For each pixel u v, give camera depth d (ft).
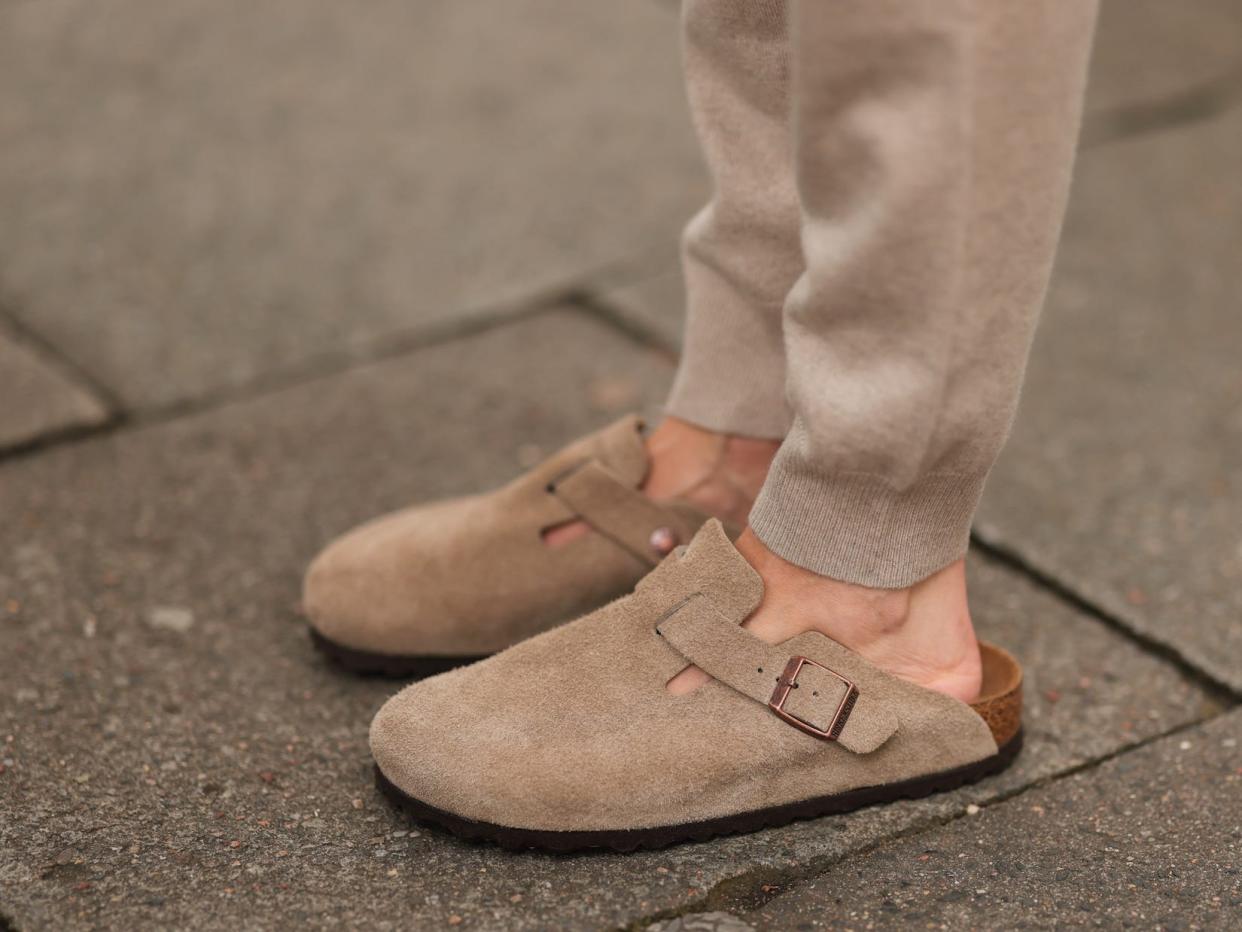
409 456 4.83
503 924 3.61
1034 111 3.36
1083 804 3.85
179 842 3.76
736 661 3.68
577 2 8.13
